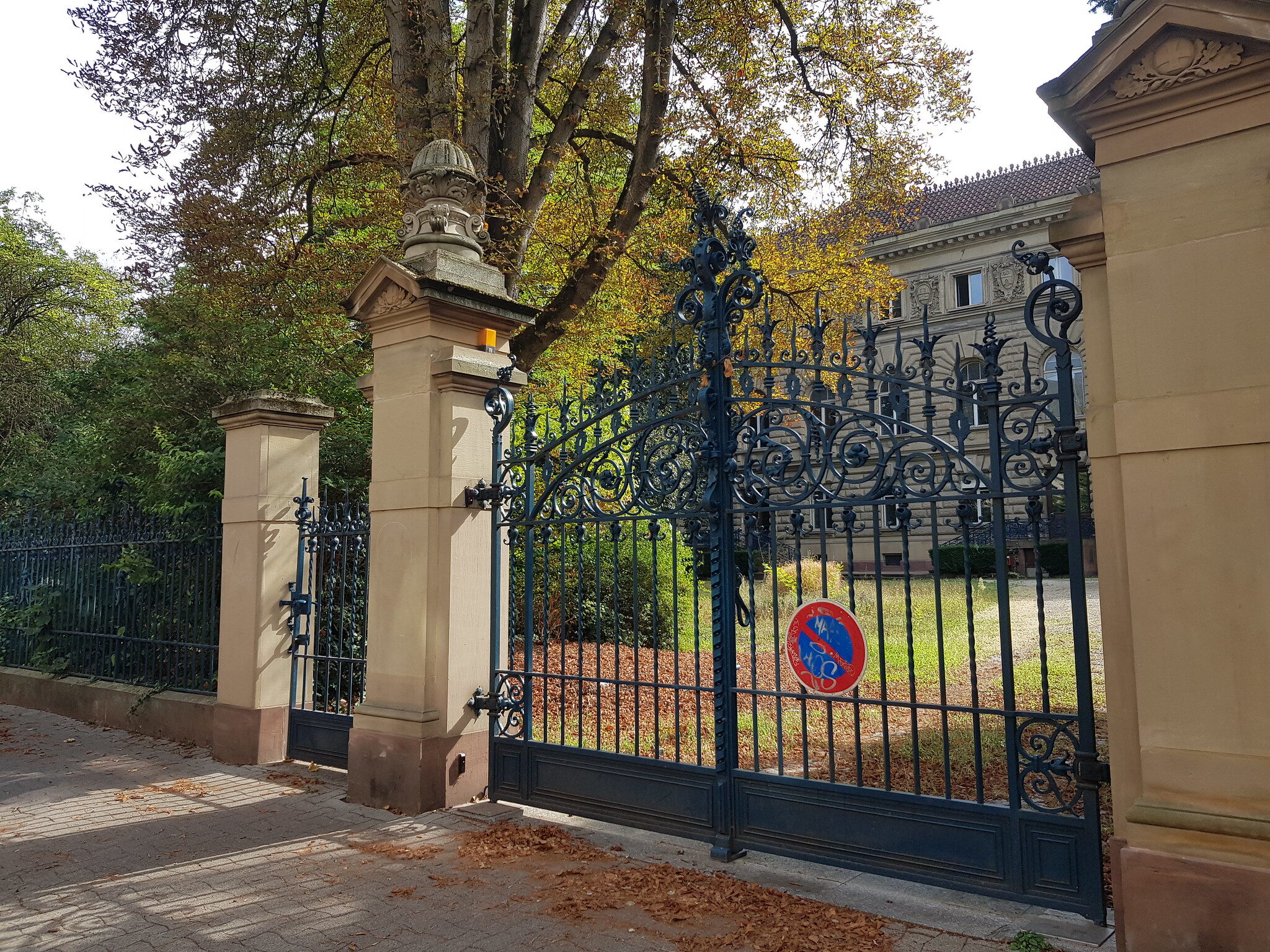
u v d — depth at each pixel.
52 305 26.42
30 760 7.36
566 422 5.88
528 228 10.06
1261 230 3.01
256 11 10.41
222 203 10.09
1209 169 3.13
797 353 5.31
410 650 5.82
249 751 7.08
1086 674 3.57
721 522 4.77
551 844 4.84
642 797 4.99
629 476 5.29
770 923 3.69
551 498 5.82
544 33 11.84
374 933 3.72
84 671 9.55
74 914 3.99
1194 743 3.02
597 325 13.23
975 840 3.84
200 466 8.26
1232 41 3.04
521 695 5.82
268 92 10.65
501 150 10.33
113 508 10.62
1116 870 3.23
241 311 10.48
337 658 6.99
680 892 4.07
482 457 6.11
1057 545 16.11
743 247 5.07
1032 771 3.74
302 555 7.45
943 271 21.33
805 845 4.34
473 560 5.96
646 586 10.55
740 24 11.02
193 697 7.98
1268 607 2.91
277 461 7.45
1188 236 3.15
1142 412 3.19
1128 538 3.22
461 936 3.67
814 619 4.38
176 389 10.88
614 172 14.76
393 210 10.53
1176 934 2.98
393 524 6.05
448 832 5.14
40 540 10.51
